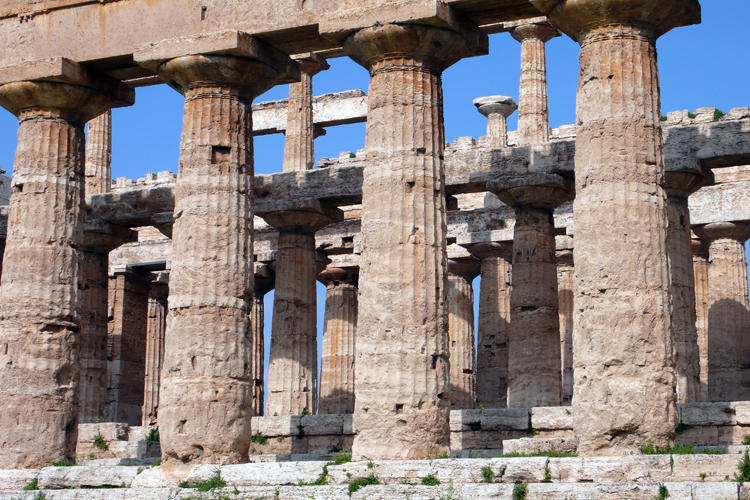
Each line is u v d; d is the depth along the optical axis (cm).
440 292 2350
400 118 2389
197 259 2516
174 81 2675
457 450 2927
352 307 4262
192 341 2481
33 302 2730
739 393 3566
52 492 2453
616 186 2191
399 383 2278
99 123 4128
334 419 3166
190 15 2645
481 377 4047
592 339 2161
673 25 2298
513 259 3259
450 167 3288
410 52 2414
